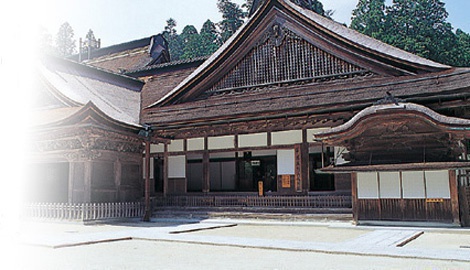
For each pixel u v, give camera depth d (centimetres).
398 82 1730
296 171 2053
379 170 1595
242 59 2233
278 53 2142
